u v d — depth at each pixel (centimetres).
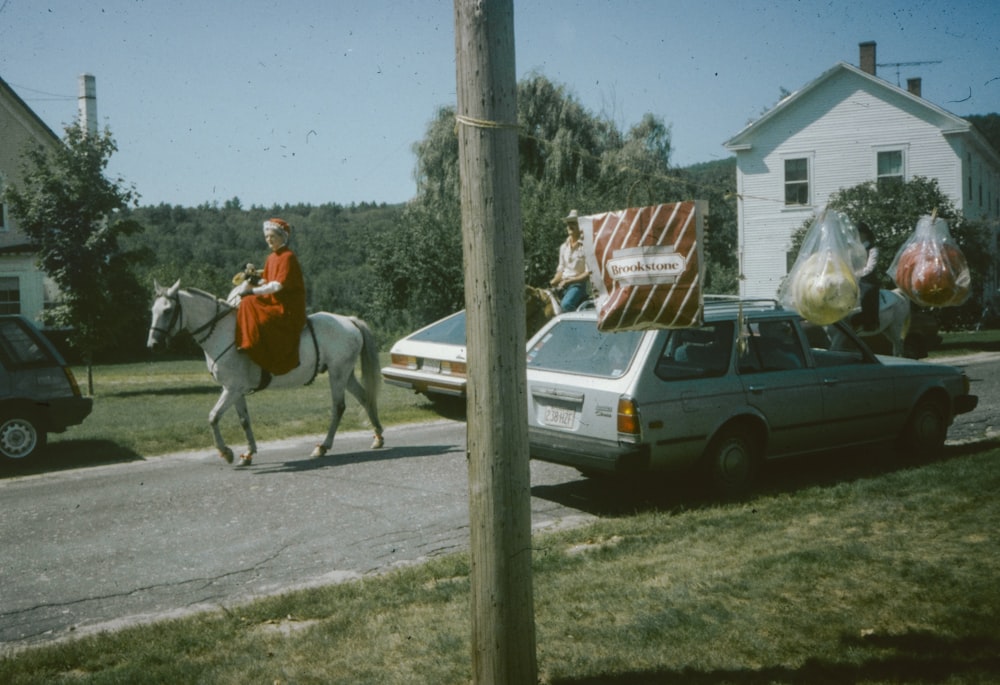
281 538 714
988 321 3275
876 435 888
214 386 2109
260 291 994
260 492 867
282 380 1028
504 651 369
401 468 965
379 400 1492
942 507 675
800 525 654
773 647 430
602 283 439
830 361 881
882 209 2402
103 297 1897
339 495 848
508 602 369
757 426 798
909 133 3381
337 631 480
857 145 3450
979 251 2511
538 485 874
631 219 433
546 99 3891
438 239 3033
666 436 738
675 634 448
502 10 354
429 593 539
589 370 777
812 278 437
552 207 2898
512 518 369
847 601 483
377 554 669
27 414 1041
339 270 6581
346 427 1268
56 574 636
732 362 793
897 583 506
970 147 3509
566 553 616
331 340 1052
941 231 503
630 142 3659
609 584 532
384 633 474
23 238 3297
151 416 1448
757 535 630
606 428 740
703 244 430
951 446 990
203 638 484
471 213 360
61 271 1878
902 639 432
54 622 546
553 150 3738
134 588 605
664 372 750
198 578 624
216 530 739
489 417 365
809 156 3516
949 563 536
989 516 641
